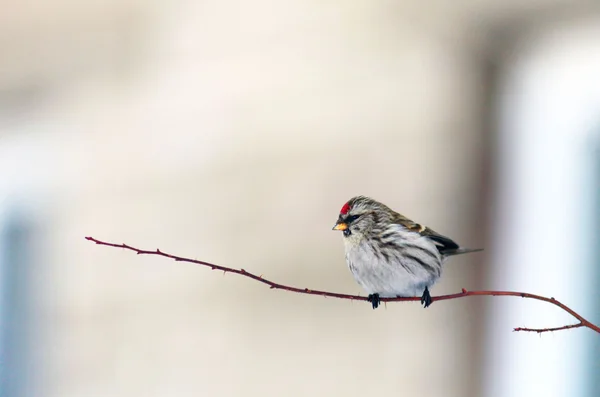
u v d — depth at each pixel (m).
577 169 6.76
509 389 6.77
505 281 6.78
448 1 6.81
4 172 7.08
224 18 6.96
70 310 7.02
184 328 6.94
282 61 6.92
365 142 6.86
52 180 7.05
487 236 6.79
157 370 6.95
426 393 6.80
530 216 6.77
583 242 6.75
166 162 6.98
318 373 6.86
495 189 6.79
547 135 6.77
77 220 7.03
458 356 6.79
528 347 6.76
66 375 7.00
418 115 6.83
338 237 6.87
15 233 7.06
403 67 6.84
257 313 6.90
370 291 6.69
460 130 6.80
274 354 6.88
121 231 7.00
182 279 6.95
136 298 6.98
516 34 6.78
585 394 6.74
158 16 7.01
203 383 6.92
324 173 6.88
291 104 6.91
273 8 6.93
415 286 6.68
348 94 6.88
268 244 6.90
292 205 6.89
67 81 7.07
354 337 6.84
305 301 6.87
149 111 7.00
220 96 6.95
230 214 6.93
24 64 7.10
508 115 6.79
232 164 6.94
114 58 7.04
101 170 7.02
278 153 6.91
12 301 7.05
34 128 7.08
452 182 6.80
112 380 6.97
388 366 6.82
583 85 6.75
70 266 7.03
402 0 6.84
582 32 6.75
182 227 6.96
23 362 7.02
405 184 6.83
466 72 6.80
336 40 6.89
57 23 7.07
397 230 6.68
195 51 6.98
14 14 7.10
